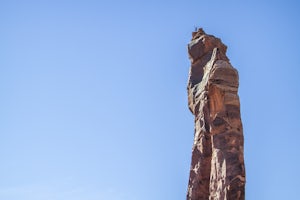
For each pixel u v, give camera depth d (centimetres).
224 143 5125
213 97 5328
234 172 4962
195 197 5266
